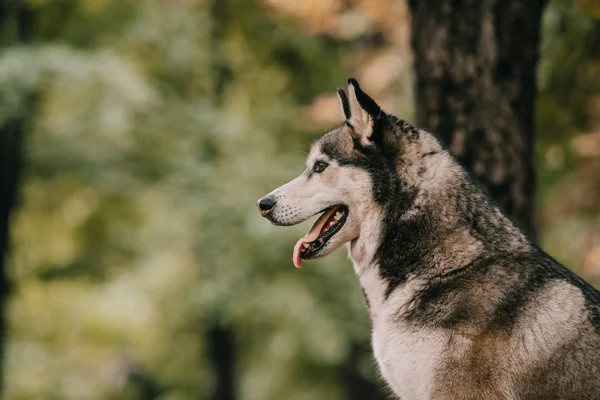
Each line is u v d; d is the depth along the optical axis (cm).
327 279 1373
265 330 1595
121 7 1498
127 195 1516
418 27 623
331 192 522
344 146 524
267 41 1503
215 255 1343
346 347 1442
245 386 1908
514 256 478
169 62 1545
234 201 1345
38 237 1673
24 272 1675
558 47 875
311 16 986
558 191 1103
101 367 2191
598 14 712
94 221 1569
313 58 1488
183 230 1555
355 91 512
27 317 1920
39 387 2030
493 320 462
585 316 453
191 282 1528
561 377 449
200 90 1595
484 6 599
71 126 1420
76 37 1473
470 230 486
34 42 1357
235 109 1567
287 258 1344
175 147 1466
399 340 486
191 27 1544
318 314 1357
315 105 1165
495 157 600
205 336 1705
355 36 1126
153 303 1769
